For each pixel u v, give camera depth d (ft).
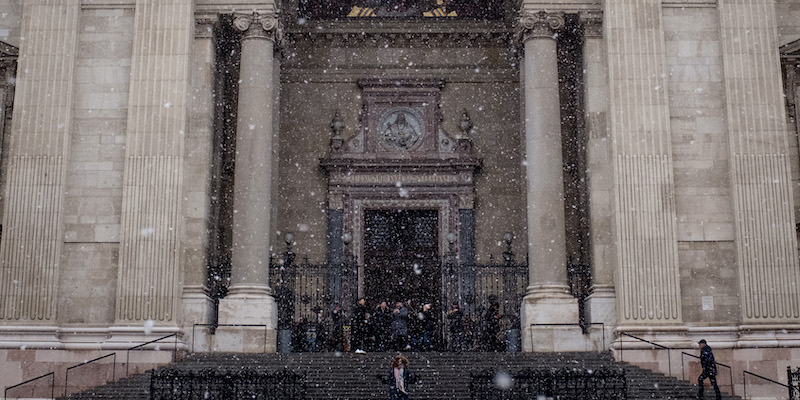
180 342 76.64
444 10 104.99
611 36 82.02
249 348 78.95
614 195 79.36
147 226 78.74
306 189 101.60
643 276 77.87
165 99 80.94
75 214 79.82
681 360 75.20
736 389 75.36
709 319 78.07
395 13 104.73
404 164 100.83
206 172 81.76
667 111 80.64
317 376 70.08
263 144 83.87
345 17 104.47
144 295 77.46
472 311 96.63
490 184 101.91
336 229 99.81
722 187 80.28
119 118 81.51
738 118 80.48
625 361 75.15
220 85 89.30
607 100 82.07
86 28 83.30
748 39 81.97
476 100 104.12
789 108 85.51
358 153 102.22
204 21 84.74
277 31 87.86
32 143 80.33
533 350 79.15
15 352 75.97
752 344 75.92
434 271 100.27
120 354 75.66
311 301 97.04
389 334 85.76
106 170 80.59
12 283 77.66
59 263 78.33
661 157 79.82
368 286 99.96
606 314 79.36
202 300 79.30
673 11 83.30
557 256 82.17
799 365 75.72
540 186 83.41
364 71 104.42
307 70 104.32
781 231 78.48
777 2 88.69
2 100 86.43
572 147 93.86
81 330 77.36
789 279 77.66
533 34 86.12
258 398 60.90
